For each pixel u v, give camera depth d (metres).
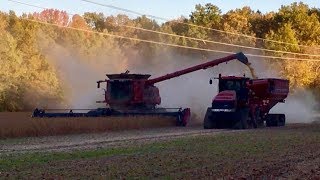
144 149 19.73
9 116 28.33
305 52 85.69
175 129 32.66
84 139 24.80
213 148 20.08
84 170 14.26
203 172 13.99
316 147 20.97
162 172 13.93
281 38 85.12
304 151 19.53
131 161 16.14
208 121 33.69
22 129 26.41
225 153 18.39
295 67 79.06
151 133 28.94
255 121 35.50
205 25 90.50
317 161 16.80
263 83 36.50
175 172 14.00
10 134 25.83
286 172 14.51
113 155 17.80
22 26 53.69
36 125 27.06
